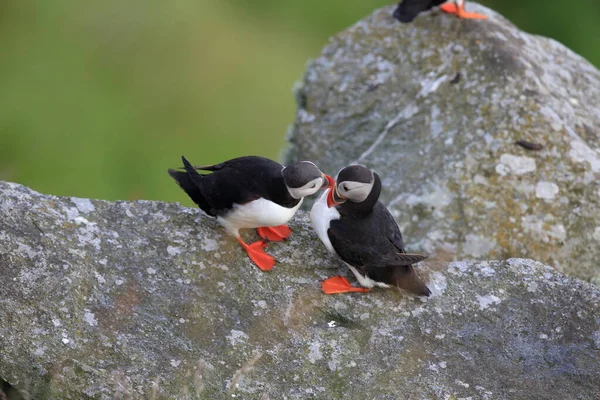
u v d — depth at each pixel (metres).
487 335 8.20
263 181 8.48
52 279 7.86
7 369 7.24
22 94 20.94
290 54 23.94
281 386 7.57
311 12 25.61
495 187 11.23
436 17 13.59
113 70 22.25
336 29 25.44
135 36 23.12
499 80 12.20
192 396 7.32
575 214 11.04
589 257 10.88
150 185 19.77
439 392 7.63
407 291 8.44
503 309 8.45
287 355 7.85
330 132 13.40
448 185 11.30
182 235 8.77
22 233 8.16
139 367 7.47
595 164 11.27
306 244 9.11
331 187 8.54
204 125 21.41
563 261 10.88
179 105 21.78
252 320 8.14
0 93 20.89
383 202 11.61
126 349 7.58
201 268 8.50
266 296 8.39
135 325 7.82
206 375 7.53
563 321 8.36
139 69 22.48
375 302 8.45
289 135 14.02
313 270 8.78
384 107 13.11
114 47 22.94
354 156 13.00
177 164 20.31
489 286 8.67
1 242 8.00
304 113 13.88
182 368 7.55
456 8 13.40
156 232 8.75
